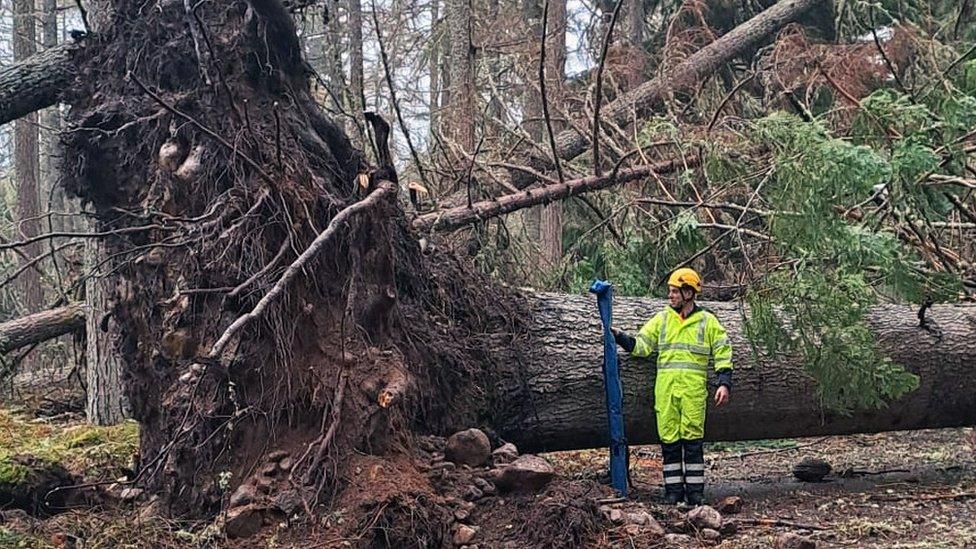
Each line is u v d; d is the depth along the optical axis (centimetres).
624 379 576
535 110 1292
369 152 975
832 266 625
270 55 510
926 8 1231
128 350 493
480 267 807
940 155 708
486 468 468
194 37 461
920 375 611
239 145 464
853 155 583
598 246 929
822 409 609
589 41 1390
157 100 429
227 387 444
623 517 442
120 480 500
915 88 958
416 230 600
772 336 579
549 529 413
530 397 567
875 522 489
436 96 1639
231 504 420
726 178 751
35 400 979
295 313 451
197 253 457
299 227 463
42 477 493
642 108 1091
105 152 502
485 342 562
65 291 887
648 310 622
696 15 1368
